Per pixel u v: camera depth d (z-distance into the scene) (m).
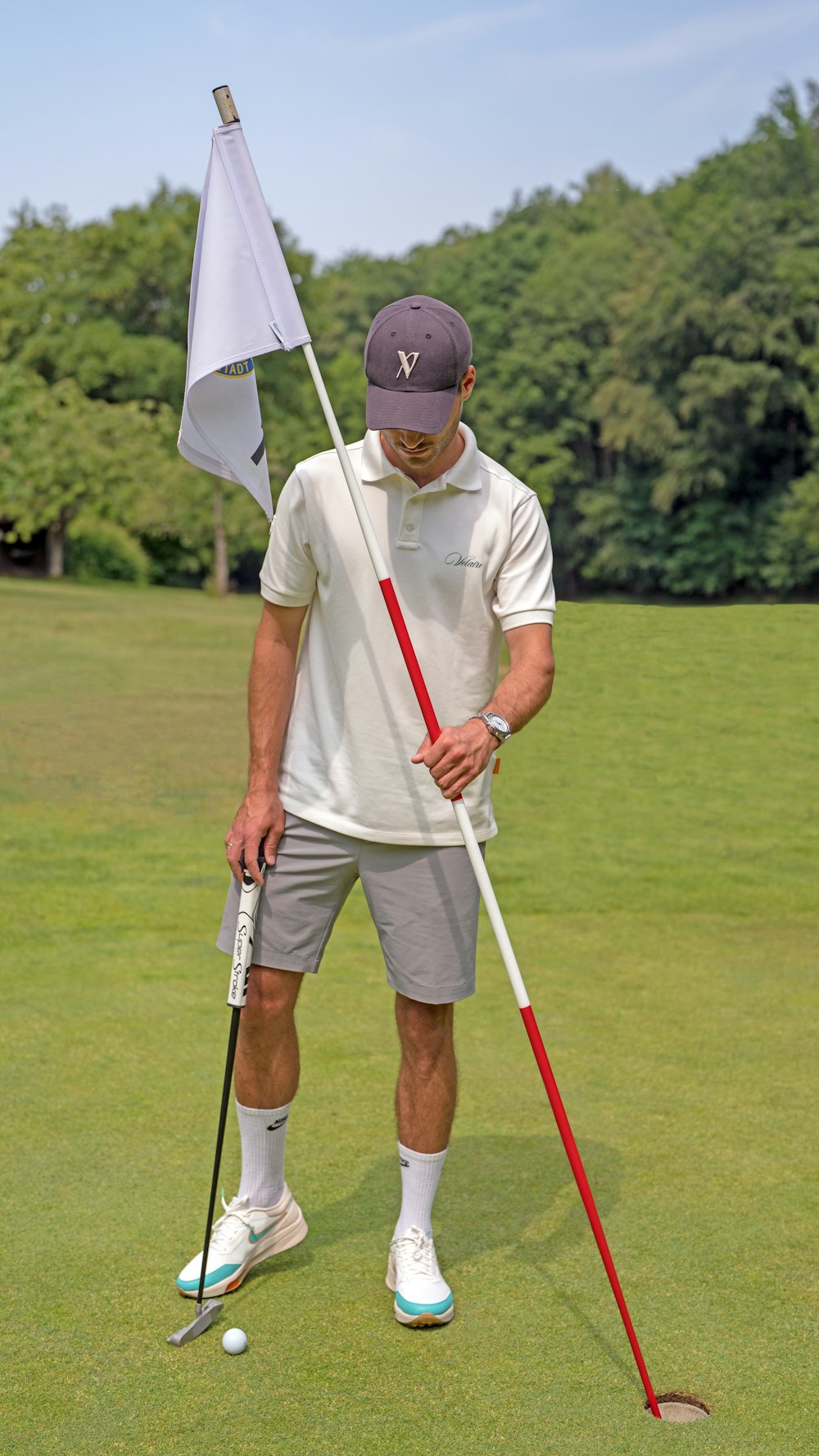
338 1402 1.99
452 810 2.33
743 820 7.04
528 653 2.29
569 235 51.41
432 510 2.26
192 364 2.35
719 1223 2.59
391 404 2.09
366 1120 3.10
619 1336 2.18
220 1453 1.86
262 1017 2.41
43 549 42.75
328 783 2.36
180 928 5.15
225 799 8.25
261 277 2.33
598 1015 3.98
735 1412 1.96
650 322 40.03
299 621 2.45
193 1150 2.91
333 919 2.45
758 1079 3.40
